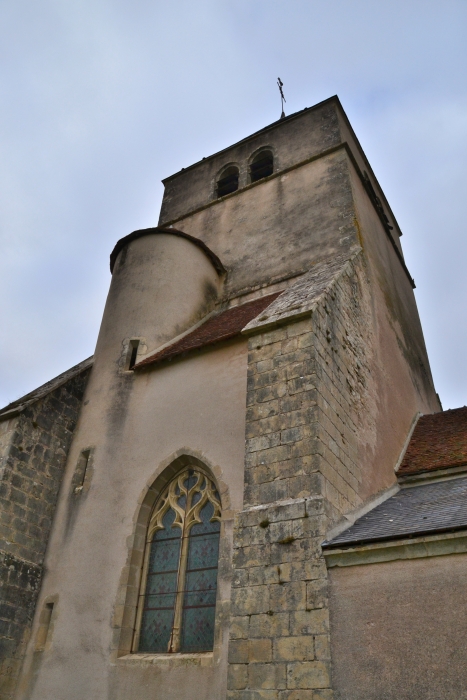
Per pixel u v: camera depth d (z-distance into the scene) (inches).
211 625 351.3
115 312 571.8
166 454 427.2
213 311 629.9
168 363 488.7
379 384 504.1
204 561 376.5
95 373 531.2
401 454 501.0
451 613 248.4
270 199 720.3
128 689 343.6
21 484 444.1
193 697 317.4
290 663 265.3
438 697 231.9
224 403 422.6
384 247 721.6
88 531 427.5
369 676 248.5
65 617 397.4
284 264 628.1
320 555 285.3
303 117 802.2
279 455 331.3
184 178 880.3
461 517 284.5
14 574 412.5
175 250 619.8
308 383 348.2
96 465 461.4
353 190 661.9
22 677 388.2
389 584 268.5
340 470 343.3
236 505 367.2
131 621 377.4
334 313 431.8
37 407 477.7
